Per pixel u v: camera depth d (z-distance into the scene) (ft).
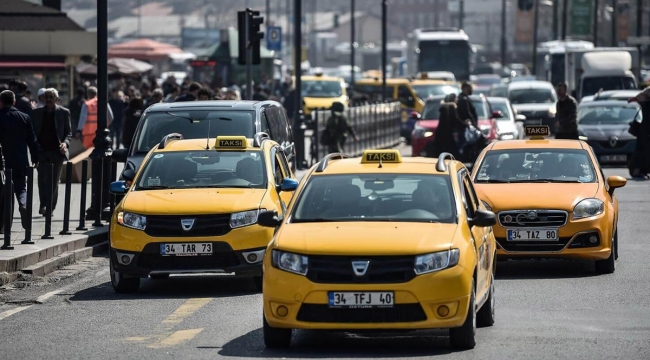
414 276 88.22
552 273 135.13
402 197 97.91
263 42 595.47
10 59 364.38
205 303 115.96
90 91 280.51
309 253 89.20
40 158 182.19
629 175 271.69
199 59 566.77
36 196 218.38
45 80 369.09
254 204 123.65
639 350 89.40
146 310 111.96
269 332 90.89
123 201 125.29
